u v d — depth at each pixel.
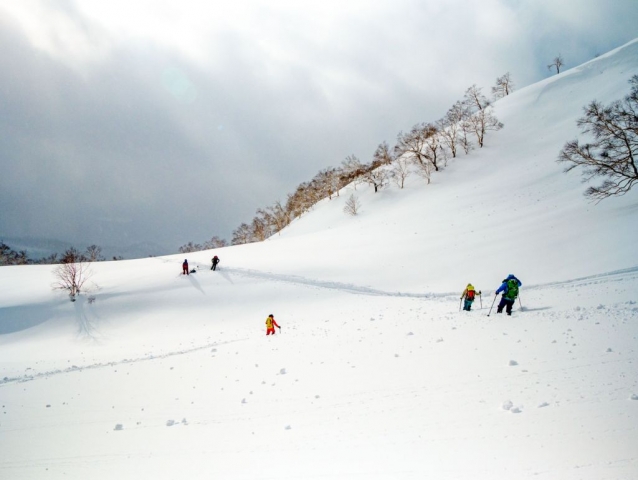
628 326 11.09
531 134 81.50
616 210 32.81
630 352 8.98
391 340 13.30
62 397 11.76
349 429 7.36
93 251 62.50
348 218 78.44
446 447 6.17
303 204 114.31
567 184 46.88
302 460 6.43
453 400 7.88
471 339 11.96
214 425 8.53
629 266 22.16
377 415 7.78
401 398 8.40
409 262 36.25
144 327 28.58
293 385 10.33
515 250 31.89
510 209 44.56
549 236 32.38
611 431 5.90
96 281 37.50
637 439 5.62
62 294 34.62
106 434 8.73
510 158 74.44
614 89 76.50
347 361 11.68
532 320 13.44
